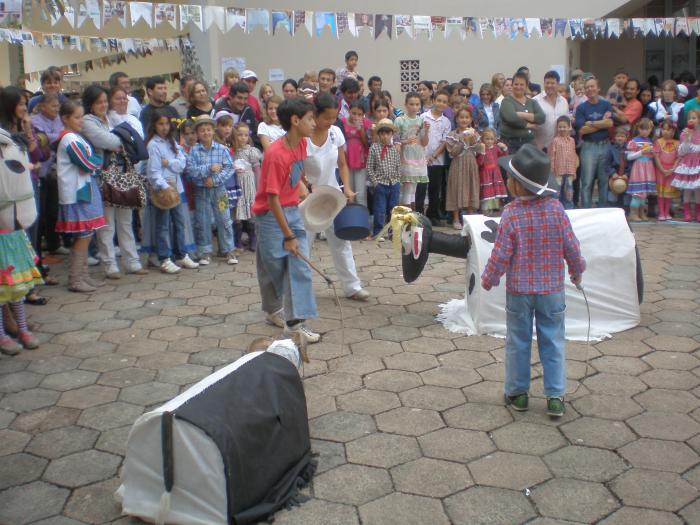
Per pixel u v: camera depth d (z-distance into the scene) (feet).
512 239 12.45
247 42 38.60
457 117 29.12
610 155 31.12
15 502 10.50
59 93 25.04
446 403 13.44
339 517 9.99
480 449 11.77
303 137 15.62
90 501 10.52
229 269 23.88
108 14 22.06
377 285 21.43
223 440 9.37
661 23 30.01
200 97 26.03
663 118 31.89
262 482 10.03
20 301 16.52
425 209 32.01
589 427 12.45
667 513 9.95
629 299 17.10
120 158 21.86
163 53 42.80
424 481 10.86
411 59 38.88
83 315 19.06
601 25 29.68
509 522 9.82
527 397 13.07
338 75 32.01
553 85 30.27
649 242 26.63
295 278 15.93
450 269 23.17
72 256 21.15
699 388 13.91
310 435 12.29
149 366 15.51
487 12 38.06
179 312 19.20
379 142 26.99
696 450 11.62
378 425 12.63
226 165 23.94
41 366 15.58
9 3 20.75
